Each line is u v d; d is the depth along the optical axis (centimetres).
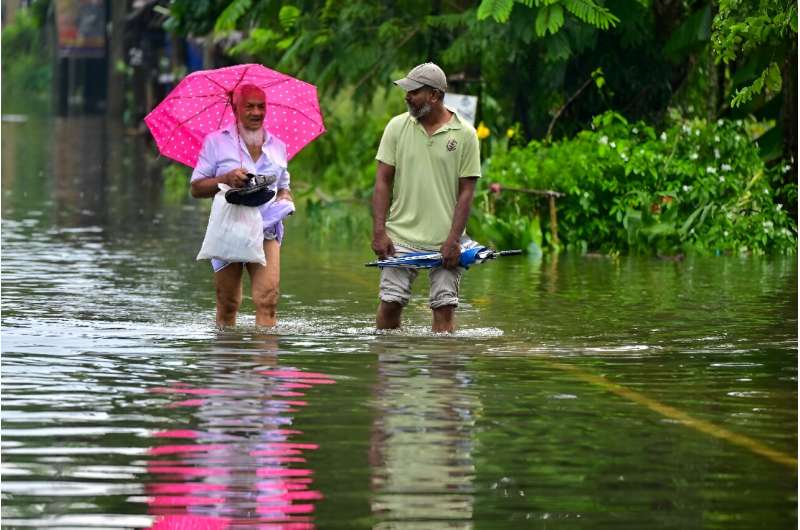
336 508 1216
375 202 2205
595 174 3703
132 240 3806
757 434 1497
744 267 3281
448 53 4172
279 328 2250
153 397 1655
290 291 2756
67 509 1212
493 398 1667
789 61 3803
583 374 1833
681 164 3747
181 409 1588
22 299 2570
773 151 3956
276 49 4800
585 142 3909
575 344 2094
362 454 1391
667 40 4288
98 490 1265
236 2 4625
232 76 2331
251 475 1316
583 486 1287
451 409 1602
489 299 2647
